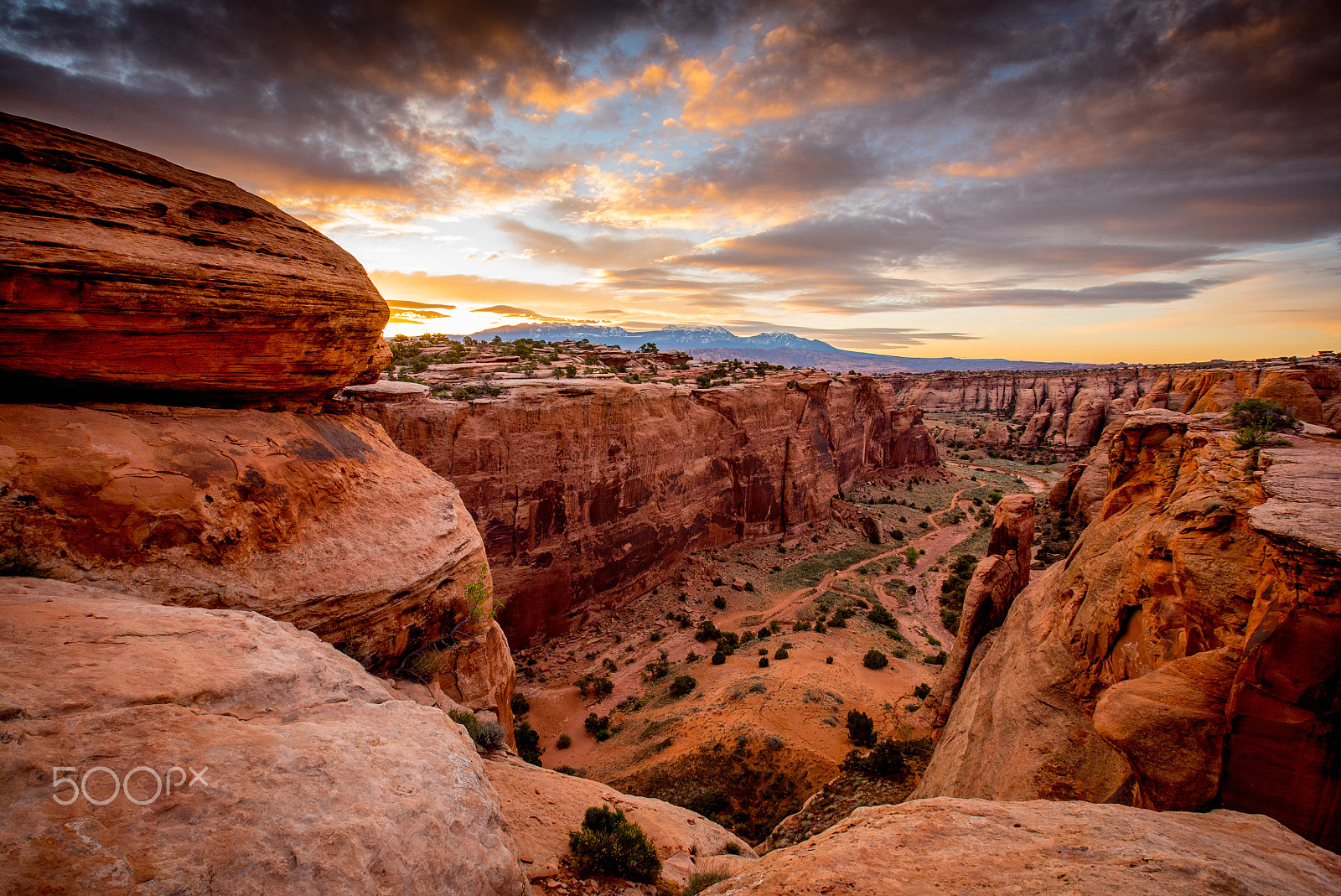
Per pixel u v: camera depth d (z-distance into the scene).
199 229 12.43
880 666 36.22
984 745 17.69
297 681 7.56
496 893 6.23
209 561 11.45
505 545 39.69
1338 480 11.62
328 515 14.42
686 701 32.69
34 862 3.89
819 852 6.06
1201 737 9.31
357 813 5.54
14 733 4.71
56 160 10.96
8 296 9.93
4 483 9.43
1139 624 14.12
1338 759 7.99
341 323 14.99
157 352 12.05
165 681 6.23
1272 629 8.49
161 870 4.20
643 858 11.14
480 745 15.32
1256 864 5.25
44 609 7.15
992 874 5.21
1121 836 5.82
